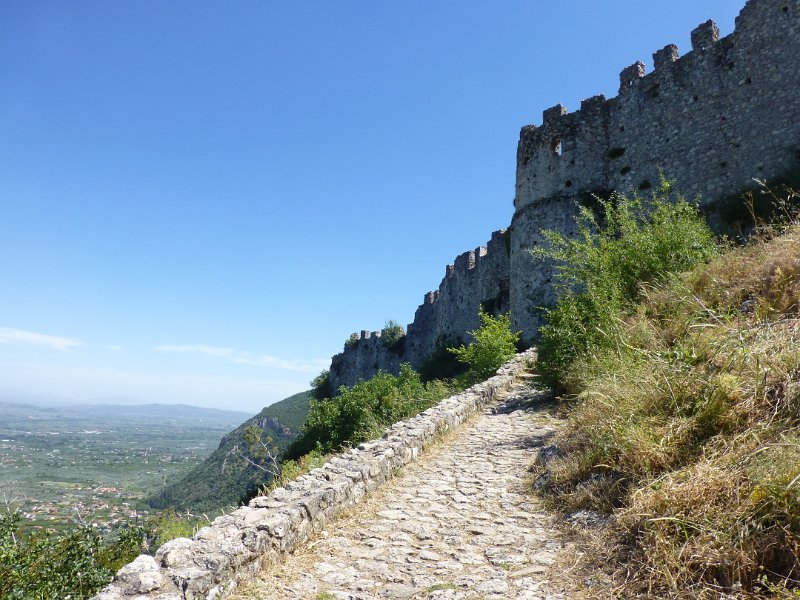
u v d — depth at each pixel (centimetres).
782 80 2097
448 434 958
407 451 774
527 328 2794
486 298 3831
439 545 473
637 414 560
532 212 2930
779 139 2069
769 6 2177
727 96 2280
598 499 495
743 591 296
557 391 1151
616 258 1302
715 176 2264
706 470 400
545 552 440
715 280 796
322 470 614
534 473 672
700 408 497
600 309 1070
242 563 391
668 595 320
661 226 1337
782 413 426
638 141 2611
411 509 574
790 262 707
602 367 847
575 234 2692
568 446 673
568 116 2906
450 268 4531
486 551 454
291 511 472
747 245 935
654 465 471
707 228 1479
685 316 781
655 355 643
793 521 313
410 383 2359
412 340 5244
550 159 2914
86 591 736
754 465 366
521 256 2948
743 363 500
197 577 348
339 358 6488
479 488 642
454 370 3919
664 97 2533
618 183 2653
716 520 344
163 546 393
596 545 421
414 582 397
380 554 455
